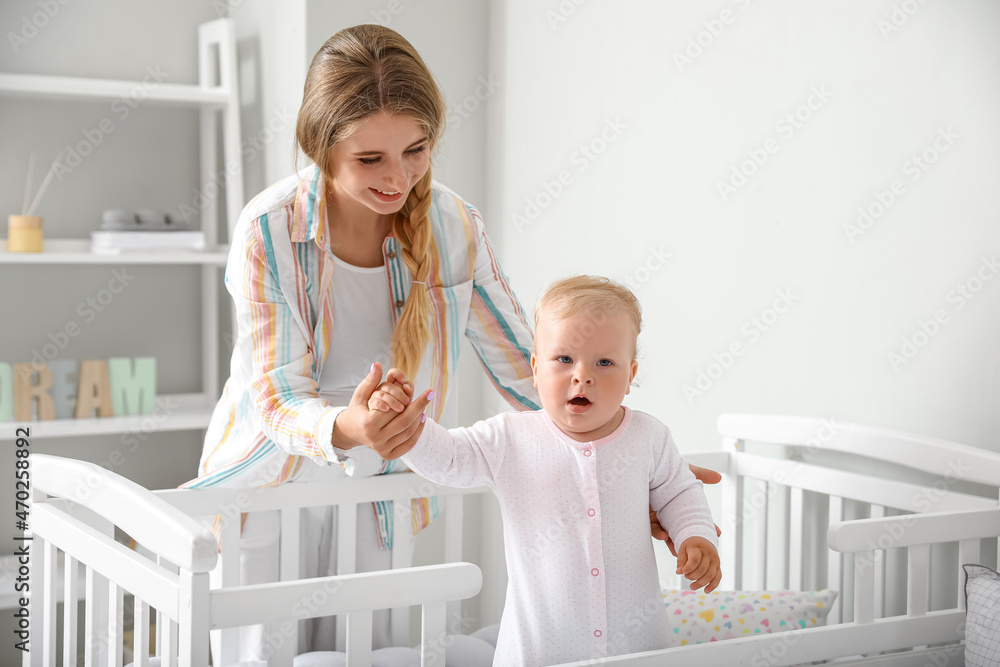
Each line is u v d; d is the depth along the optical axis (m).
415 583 0.90
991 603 1.03
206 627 0.85
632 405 1.86
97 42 2.36
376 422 0.92
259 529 1.33
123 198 2.41
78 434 2.18
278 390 1.10
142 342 2.46
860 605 1.05
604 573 1.01
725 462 1.56
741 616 1.23
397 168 1.03
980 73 1.17
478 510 2.28
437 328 1.25
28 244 2.12
